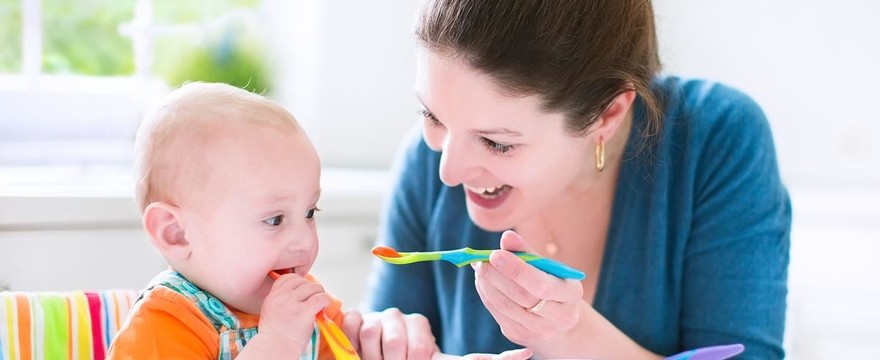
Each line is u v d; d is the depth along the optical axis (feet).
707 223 4.18
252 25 6.95
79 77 6.33
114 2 6.49
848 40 7.78
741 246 4.12
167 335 3.32
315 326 3.76
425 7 3.55
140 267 5.25
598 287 4.37
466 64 3.39
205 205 3.41
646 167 4.23
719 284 4.12
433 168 4.63
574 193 4.36
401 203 4.73
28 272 4.87
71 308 3.90
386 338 3.88
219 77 6.82
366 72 7.27
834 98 7.85
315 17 7.07
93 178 5.85
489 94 3.41
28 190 5.07
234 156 3.42
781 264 4.21
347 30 7.15
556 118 3.57
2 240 4.78
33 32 6.12
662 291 4.26
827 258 6.98
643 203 4.26
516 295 3.46
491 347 4.53
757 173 4.18
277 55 7.15
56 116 6.07
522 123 3.49
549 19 3.41
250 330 3.51
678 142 4.25
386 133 7.43
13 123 5.94
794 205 7.11
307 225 3.59
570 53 3.49
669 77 4.33
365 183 6.66
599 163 4.02
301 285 3.43
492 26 3.34
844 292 6.94
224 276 3.48
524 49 3.36
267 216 3.45
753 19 7.86
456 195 4.58
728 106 4.28
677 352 4.33
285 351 3.31
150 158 3.51
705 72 7.88
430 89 3.52
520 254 3.45
